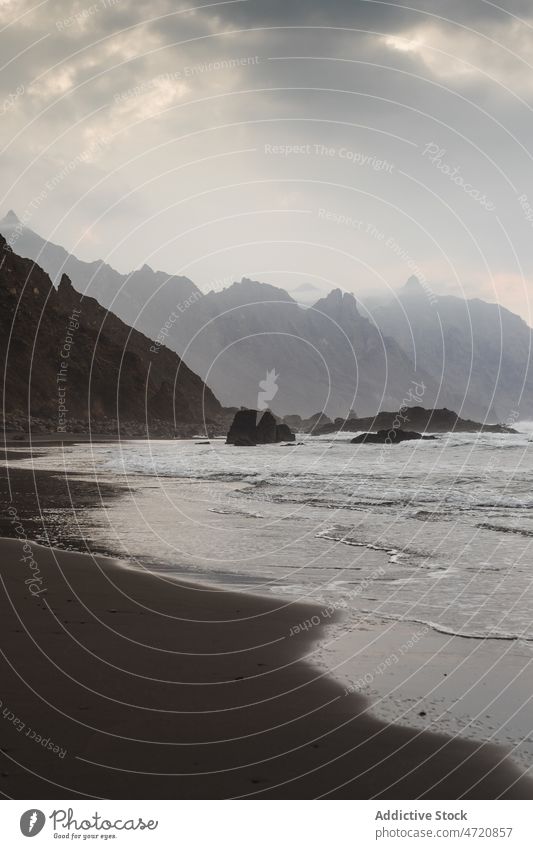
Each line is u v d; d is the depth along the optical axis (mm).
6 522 18359
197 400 137625
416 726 6102
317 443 72375
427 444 63688
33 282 113125
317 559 13758
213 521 18672
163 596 10727
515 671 7523
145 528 17453
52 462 43125
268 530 17188
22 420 89562
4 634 8523
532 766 5422
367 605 10359
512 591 11125
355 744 5746
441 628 9148
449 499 23766
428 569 12812
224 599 10648
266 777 5203
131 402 112688
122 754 5465
